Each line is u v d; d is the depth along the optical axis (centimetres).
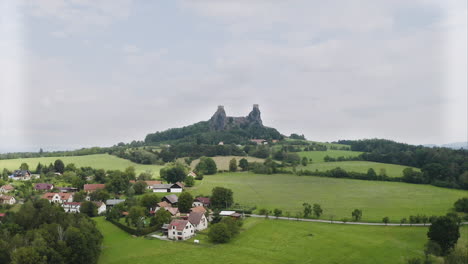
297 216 15638
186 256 10869
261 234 13188
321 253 11006
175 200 18062
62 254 9431
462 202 16175
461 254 9225
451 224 10838
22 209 12206
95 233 11406
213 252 11250
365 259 10431
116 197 19962
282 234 13150
